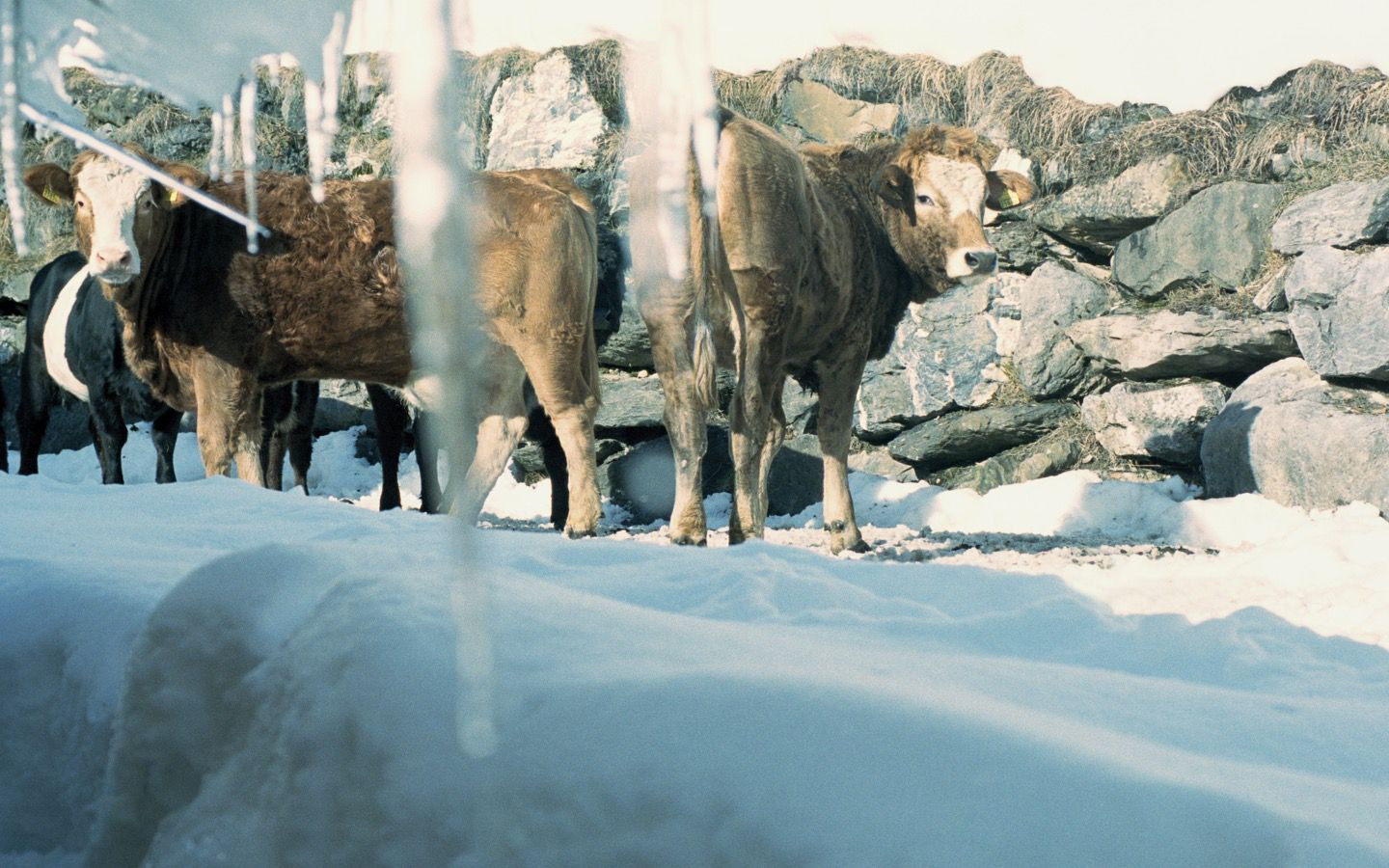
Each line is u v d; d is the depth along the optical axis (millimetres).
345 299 8266
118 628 2885
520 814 1698
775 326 7602
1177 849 1471
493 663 1925
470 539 1382
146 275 8016
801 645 2432
